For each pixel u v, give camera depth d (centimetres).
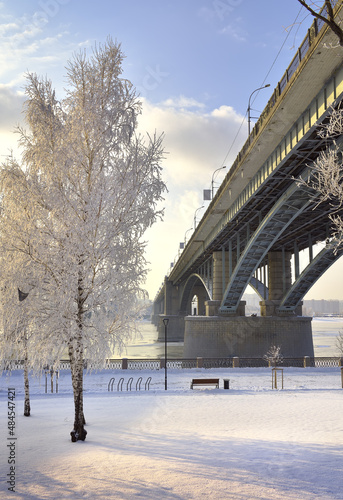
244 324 5966
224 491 671
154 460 886
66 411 1811
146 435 1206
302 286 5691
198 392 2462
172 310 12094
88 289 1177
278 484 698
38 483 742
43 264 1147
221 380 3123
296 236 5628
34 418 1608
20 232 1128
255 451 948
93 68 1229
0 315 1161
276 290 6319
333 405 1819
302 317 6044
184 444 1055
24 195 1165
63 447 1058
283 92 2450
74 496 671
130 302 1209
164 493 671
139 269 1212
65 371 3284
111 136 1201
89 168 1199
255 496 644
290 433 1193
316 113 2428
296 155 2917
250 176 3719
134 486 711
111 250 1148
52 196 1150
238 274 5272
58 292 1130
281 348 5894
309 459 858
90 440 1148
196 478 745
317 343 10262
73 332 1142
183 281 11131
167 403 1966
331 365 4253
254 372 3619
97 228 1165
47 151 1202
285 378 3256
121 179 1207
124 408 1828
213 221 5328
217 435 1182
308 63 2125
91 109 1198
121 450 1003
